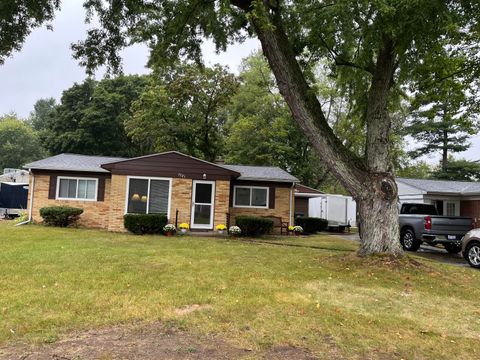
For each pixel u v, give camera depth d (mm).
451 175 36250
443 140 37219
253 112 32906
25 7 9852
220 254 9633
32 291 5570
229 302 5312
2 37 10078
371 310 5285
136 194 15586
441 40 9117
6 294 5395
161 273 7090
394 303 5715
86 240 11664
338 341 4094
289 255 9828
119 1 10750
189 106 26984
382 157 8789
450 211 21344
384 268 7844
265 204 18000
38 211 16750
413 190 21516
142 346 3777
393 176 8812
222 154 32469
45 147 36031
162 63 12102
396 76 11117
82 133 34125
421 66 10180
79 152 35031
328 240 15352
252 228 15359
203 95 26312
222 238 14328
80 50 11508
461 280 7621
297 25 9945
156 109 26281
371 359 3691
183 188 15836
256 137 30625
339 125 28703
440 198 20906
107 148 35250
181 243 11805
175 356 3566
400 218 14625
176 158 15867
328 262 8656
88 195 16906
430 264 9062
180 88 25922
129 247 10398
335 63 10836
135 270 7266
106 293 5586
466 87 12469
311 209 27375
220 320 4590
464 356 3865
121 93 36062
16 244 10367
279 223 17797
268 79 32000
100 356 3510
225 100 26969
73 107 36094
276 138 31062
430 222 13023
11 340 3830
